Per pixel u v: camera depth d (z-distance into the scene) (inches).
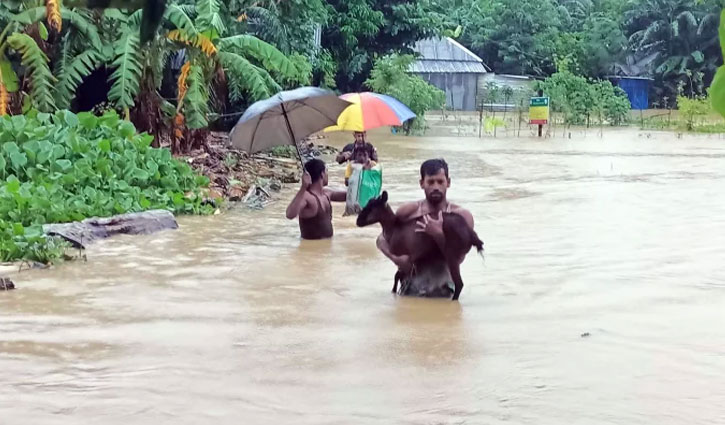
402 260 273.0
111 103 633.6
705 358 209.2
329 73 1291.8
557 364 204.8
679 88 1676.9
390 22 1583.4
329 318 247.6
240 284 290.5
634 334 230.8
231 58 619.2
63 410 173.8
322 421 168.7
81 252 340.2
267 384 190.5
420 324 241.0
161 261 326.3
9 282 280.2
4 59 518.6
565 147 953.5
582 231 394.3
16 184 377.4
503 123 1315.2
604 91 1537.9
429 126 1368.1
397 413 173.2
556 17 2196.1
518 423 167.6
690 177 625.3
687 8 2052.2
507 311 256.2
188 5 639.8
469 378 194.7
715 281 295.3
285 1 986.1
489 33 2181.3
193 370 199.9
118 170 447.2
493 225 410.9
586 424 167.0
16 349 215.3
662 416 171.3
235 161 639.8
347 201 445.1
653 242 367.2
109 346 218.8
